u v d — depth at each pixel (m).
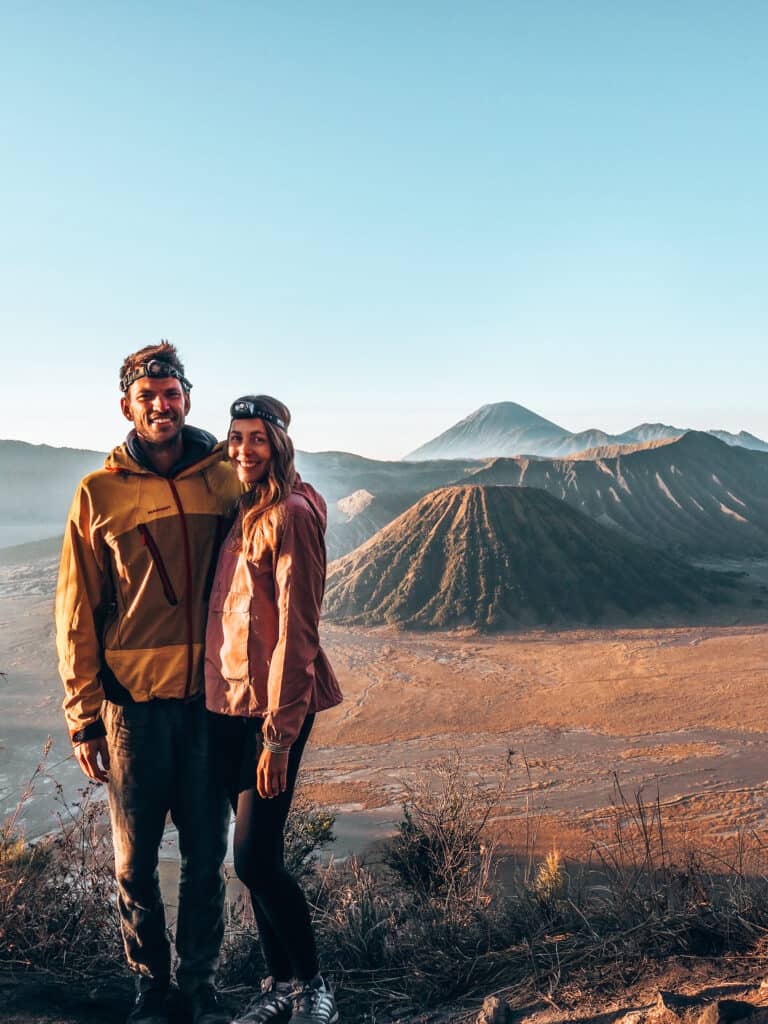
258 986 3.16
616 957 2.95
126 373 2.54
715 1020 2.21
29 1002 2.69
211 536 2.60
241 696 2.43
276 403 2.41
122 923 2.72
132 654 2.56
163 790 2.62
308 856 7.78
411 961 3.22
